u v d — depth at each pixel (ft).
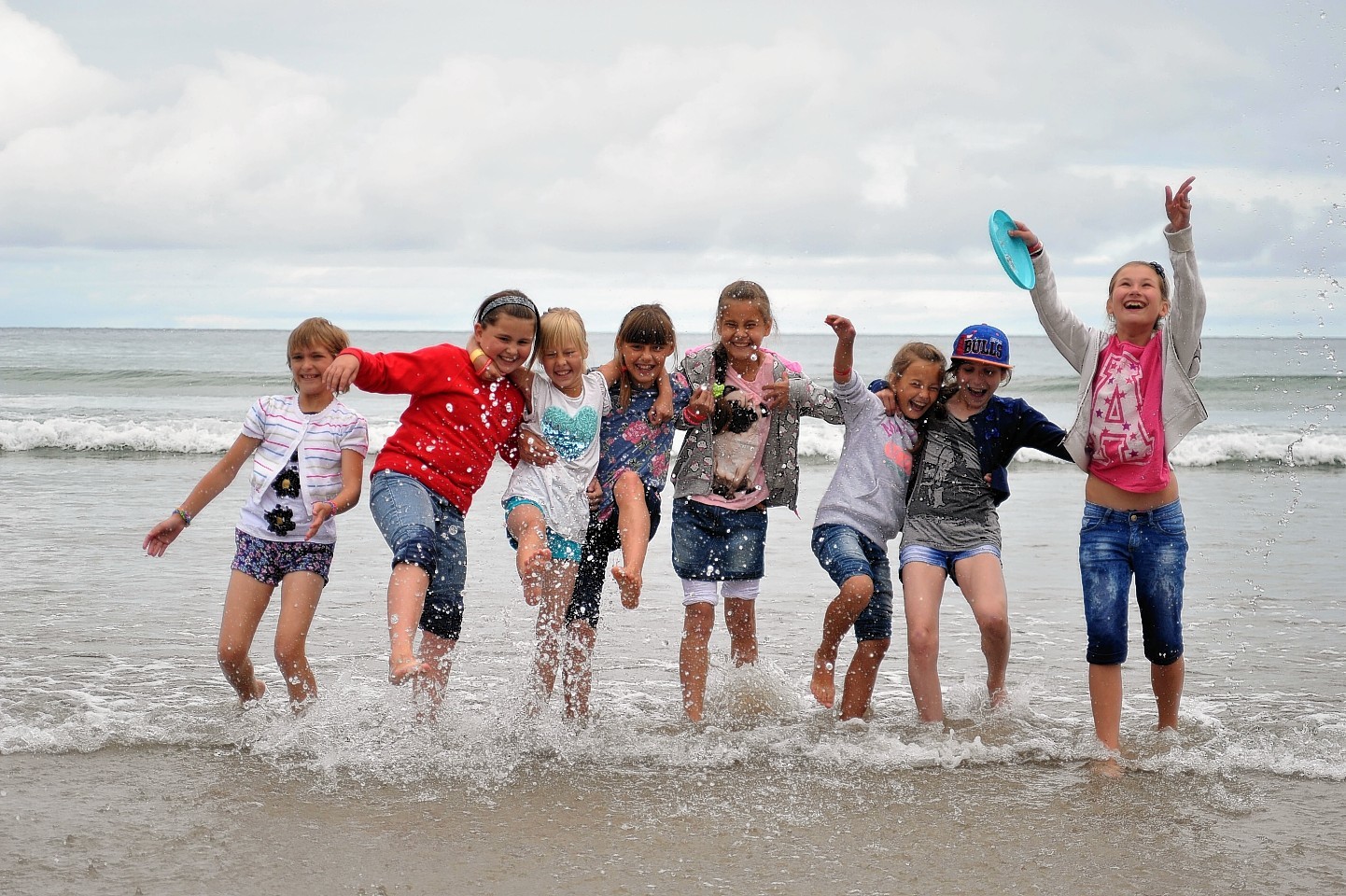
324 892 9.55
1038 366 124.98
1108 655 13.78
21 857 10.15
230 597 14.73
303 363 15.02
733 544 16.02
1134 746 14.14
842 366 15.71
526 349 14.53
